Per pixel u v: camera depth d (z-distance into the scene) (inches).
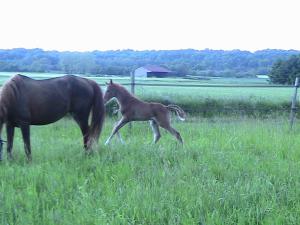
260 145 349.7
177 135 379.6
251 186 224.4
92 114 335.6
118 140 386.3
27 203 200.2
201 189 216.8
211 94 967.0
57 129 462.6
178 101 767.7
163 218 186.2
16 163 282.7
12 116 293.1
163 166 268.1
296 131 459.2
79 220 179.5
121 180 239.0
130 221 182.9
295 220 184.9
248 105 760.3
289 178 243.9
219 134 403.2
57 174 246.4
